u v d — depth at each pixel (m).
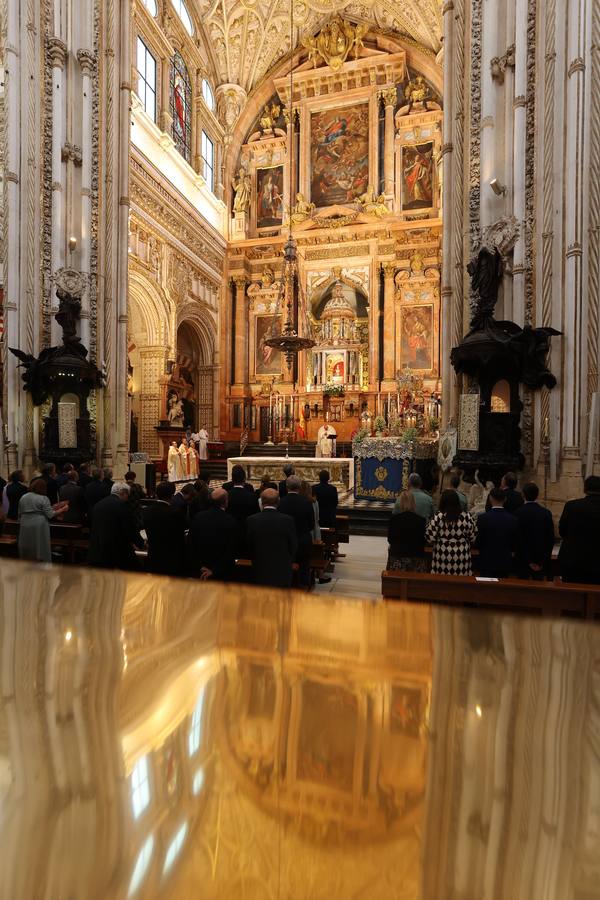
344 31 27.20
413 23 26.19
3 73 12.75
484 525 4.81
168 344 23.22
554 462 9.94
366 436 14.53
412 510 5.05
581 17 9.66
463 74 12.17
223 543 4.67
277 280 28.91
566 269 9.84
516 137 10.65
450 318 12.25
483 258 10.80
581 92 9.65
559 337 9.97
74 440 13.12
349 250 27.97
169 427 22.73
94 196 14.38
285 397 28.16
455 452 11.36
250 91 29.31
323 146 28.70
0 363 12.80
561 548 4.83
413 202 27.11
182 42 24.66
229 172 29.22
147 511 5.18
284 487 7.91
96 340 14.29
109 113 14.65
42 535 6.10
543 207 10.12
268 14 26.94
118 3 14.95
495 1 11.31
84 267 14.10
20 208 12.97
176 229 23.81
